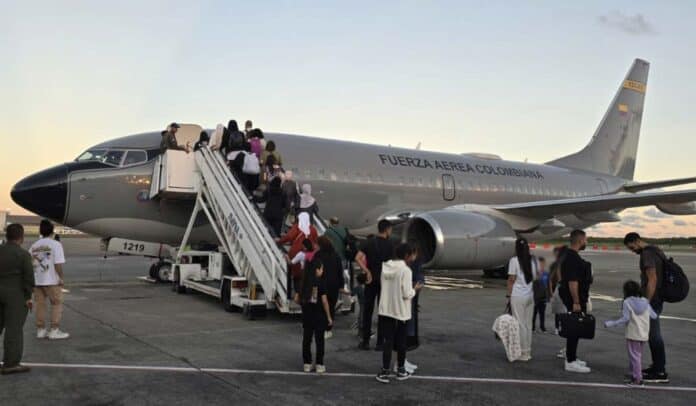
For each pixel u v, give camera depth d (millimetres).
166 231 13148
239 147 11172
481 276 18750
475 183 18422
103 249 13430
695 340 8031
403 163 16922
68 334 7297
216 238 13633
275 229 9688
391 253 7094
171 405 4535
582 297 6059
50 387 4973
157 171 12336
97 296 11219
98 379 5238
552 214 15406
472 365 6207
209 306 10016
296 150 14961
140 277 15469
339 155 15609
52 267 7035
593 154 24688
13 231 5520
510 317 6520
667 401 5016
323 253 6625
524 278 6551
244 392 4949
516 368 6121
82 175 12250
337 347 6996
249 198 10141
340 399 4824
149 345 6730
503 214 15062
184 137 13156
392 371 5781
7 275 5410
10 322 5395
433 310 10398
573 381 5629
